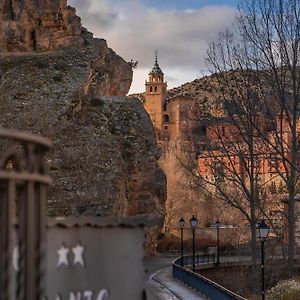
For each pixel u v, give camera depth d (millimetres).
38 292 4090
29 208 4109
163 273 39875
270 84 34156
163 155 75438
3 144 23531
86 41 59250
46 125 44500
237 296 20984
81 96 49844
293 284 26953
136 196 49781
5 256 4016
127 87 64188
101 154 44469
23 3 58531
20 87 48875
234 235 65000
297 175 35094
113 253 5551
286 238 45531
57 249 5207
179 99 147750
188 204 72625
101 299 5406
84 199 40031
